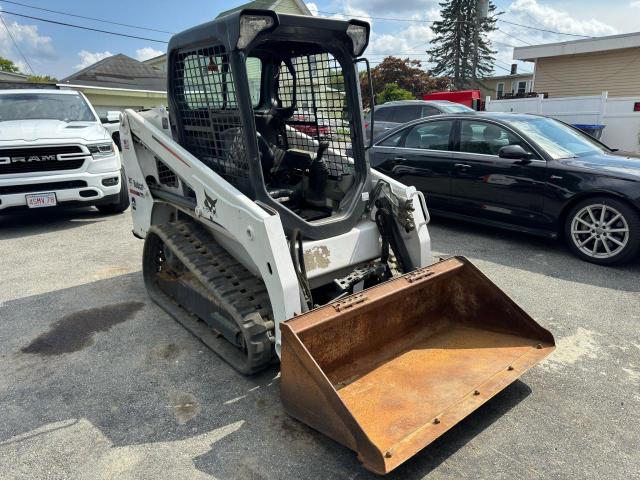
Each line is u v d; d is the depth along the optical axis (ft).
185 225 12.41
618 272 15.64
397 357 9.78
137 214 14.84
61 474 7.74
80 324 12.80
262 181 9.89
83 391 9.92
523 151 17.28
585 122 42.60
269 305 9.94
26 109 24.20
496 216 18.65
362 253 11.14
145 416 9.09
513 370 9.02
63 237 20.86
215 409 9.23
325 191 12.03
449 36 137.59
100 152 22.07
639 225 15.16
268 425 8.76
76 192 21.48
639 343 11.39
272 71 12.66
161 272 14.12
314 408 7.66
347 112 11.22
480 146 19.08
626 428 8.59
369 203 11.35
